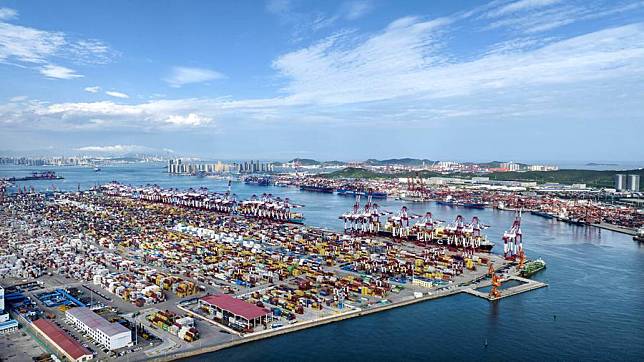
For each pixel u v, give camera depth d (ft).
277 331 554.87
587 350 530.27
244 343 527.40
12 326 537.24
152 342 510.17
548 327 594.65
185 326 539.70
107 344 492.95
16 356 468.75
